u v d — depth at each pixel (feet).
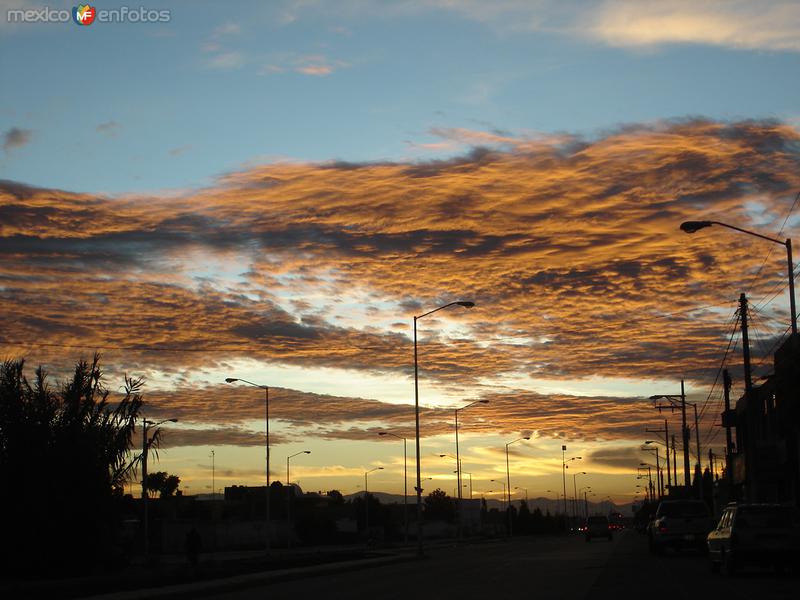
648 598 69.36
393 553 185.98
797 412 101.19
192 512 411.34
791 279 108.47
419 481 170.91
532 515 572.92
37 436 113.80
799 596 68.80
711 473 318.45
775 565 89.35
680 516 132.77
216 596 85.56
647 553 148.36
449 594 78.23
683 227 107.34
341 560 153.89
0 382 116.78
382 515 453.99
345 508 446.60
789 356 102.22
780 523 87.51
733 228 106.52
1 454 113.50
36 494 112.06
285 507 431.43
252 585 99.45
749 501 133.08
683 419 294.66
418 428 172.24
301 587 94.68
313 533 332.19
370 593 82.64
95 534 116.57
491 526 529.45
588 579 91.61
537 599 70.85
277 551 244.83
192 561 148.36
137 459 122.93
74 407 117.91
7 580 107.55
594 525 265.13
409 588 87.15
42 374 117.80
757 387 208.23
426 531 458.91
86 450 115.96
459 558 156.97
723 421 242.37
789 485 182.60
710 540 98.22
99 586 94.48
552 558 141.59
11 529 111.96
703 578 89.10
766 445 178.09
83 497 114.93
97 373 121.49
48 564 113.29
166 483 500.74
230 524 302.45
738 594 71.00
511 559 142.61
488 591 80.33
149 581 101.40
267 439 206.28
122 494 122.21
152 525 273.75
